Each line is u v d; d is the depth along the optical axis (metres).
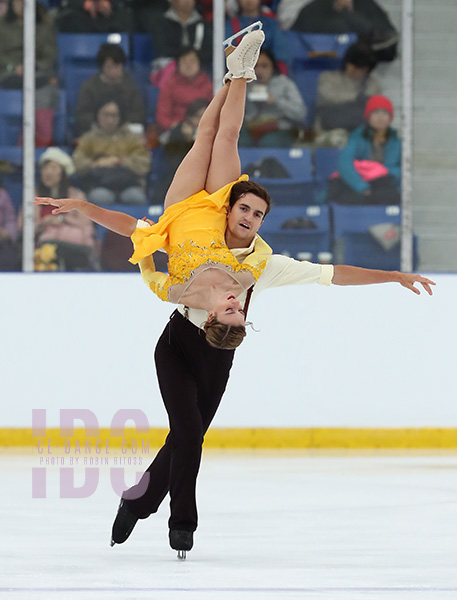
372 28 30.50
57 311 29.92
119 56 30.22
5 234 30.20
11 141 30.28
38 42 30.17
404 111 30.61
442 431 30.59
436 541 14.55
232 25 30.34
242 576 11.71
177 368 13.20
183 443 12.89
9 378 29.78
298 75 30.50
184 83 30.34
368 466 24.98
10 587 10.94
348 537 14.93
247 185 13.21
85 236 30.31
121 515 13.58
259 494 19.91
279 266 13.20
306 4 30.42
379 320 30.59
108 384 29.89
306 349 30.42
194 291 12.82
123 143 30.36
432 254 30.81
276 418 30.31
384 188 30.70
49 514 17.41
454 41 30.59
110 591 10.71
